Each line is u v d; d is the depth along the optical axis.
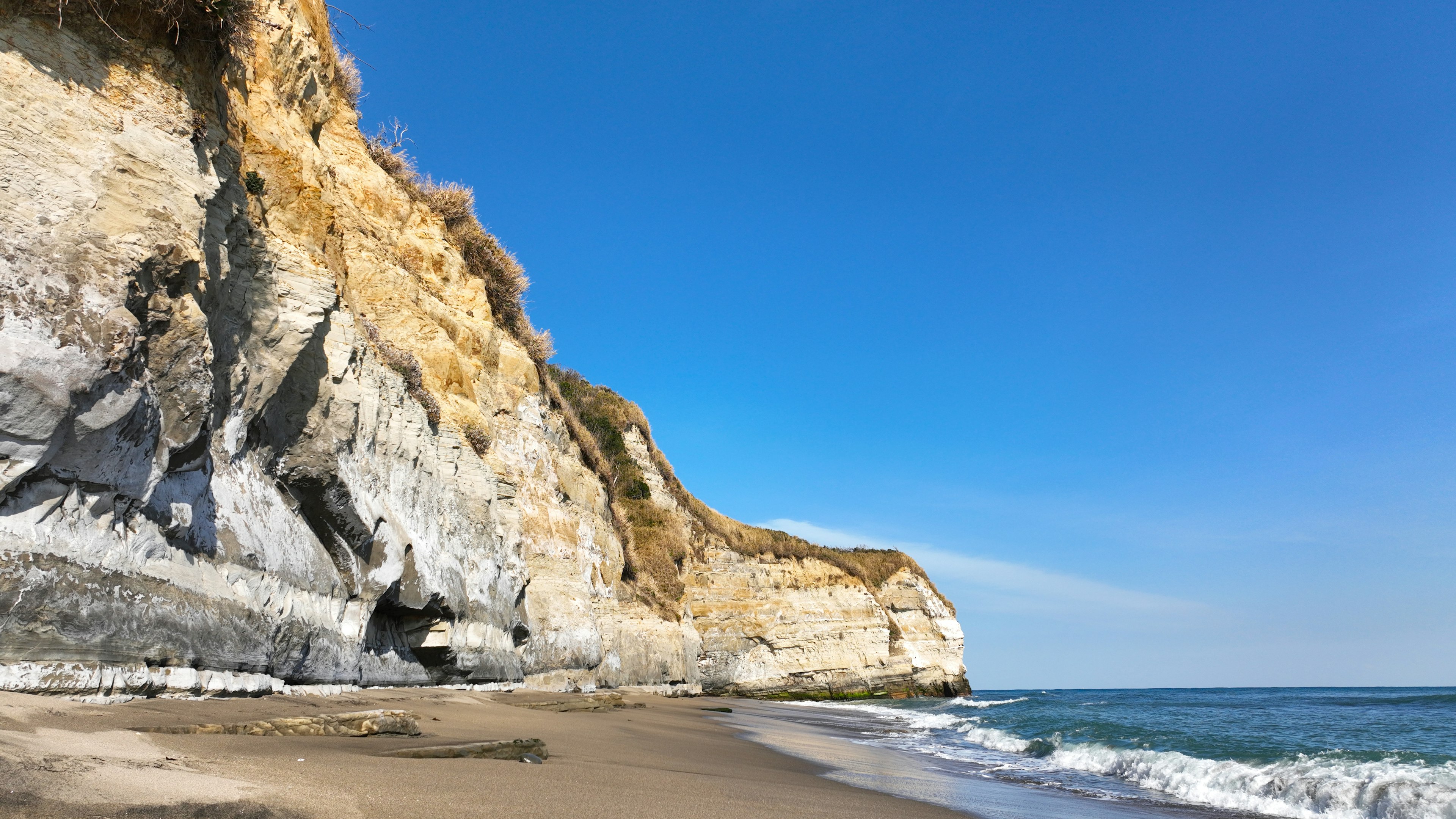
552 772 6.20
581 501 24.86
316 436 10.52
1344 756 13.85
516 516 18.22
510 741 7.22
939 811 7.41
